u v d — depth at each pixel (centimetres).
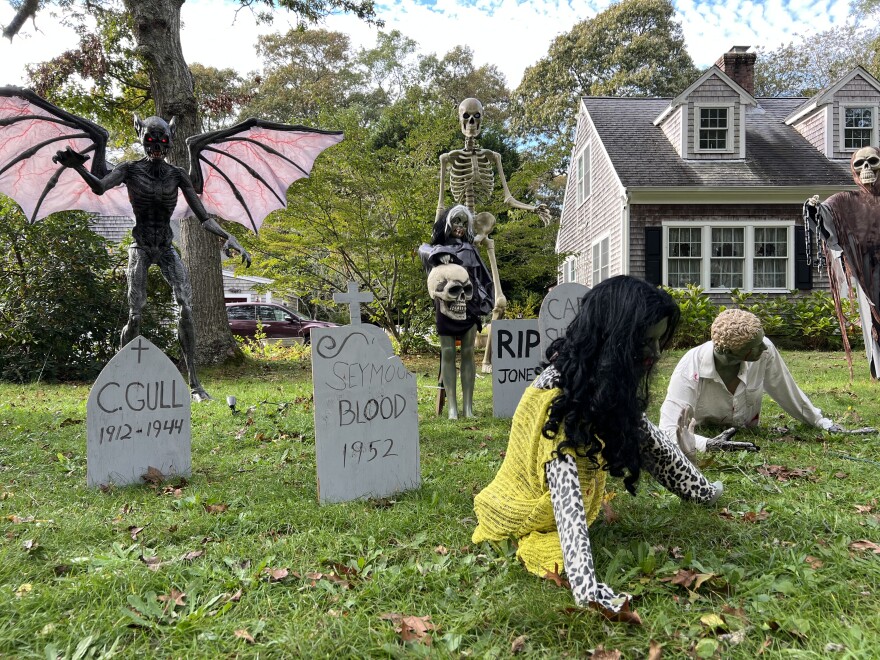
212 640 195
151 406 385
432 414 637
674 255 1688
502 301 841
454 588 226
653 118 1947
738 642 183
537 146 3769
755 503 306
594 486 238
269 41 3825
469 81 3981
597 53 3594
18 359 1070
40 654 188
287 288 1586
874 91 1700
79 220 1130
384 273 1454
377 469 344
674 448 279
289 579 237
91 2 1313
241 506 330
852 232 719
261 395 797
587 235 2081
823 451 411
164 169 638
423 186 1308
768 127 1880
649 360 215
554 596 210
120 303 1139
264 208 786
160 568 245
